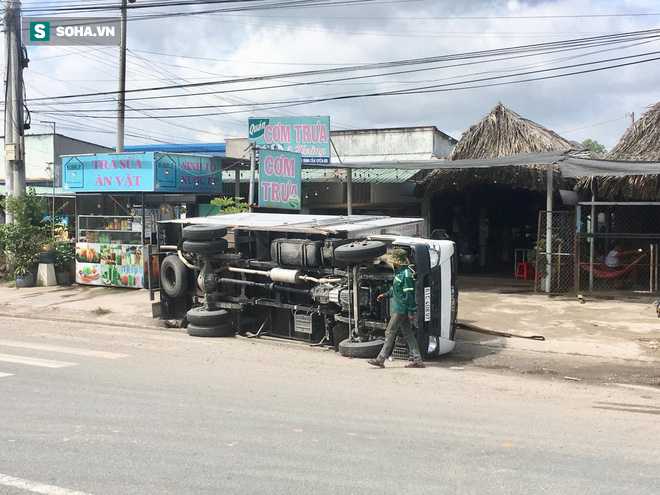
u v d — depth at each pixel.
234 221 10.77
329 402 6.41
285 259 9.76
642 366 8.58
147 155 15.25
